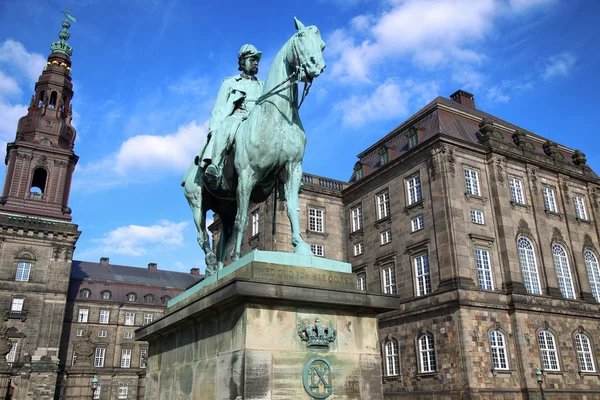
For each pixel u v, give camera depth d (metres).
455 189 35.66
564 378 34.09
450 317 32.66
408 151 39.12
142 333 9.83
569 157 46.41
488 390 30.88
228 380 6.32
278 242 40.81
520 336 33.28
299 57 7.51
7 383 57.38
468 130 40.12
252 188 7.80
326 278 6.94
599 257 42.28
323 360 6.47
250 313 6.22
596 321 38.25
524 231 37.44
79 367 41.66
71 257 66.00
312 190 45.19
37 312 61.94
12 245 63.28
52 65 78.69
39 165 69.56
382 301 7.00
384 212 41.69
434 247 35.44
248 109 9.09
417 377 34.09
